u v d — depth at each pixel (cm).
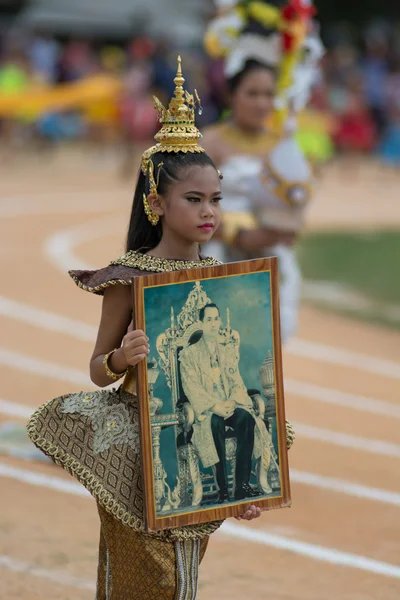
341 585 1167
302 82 1627
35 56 6303
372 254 3822
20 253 3328
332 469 1602
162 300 817
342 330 2669
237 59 1561
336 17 9356
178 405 826
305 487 1512
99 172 5478
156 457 820
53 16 7469
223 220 1484
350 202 5106
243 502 850
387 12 9338
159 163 847
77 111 5931
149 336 815
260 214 1503
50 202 4522
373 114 6194
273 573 1191
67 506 1360
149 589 844
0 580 1123
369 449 1720
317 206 4941
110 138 5800
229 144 1562
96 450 841
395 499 1479
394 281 3353
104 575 897
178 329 824
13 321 2467
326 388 2112
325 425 1850
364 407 1991
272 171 1485
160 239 877
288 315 1553
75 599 1086
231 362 844
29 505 1352
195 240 855
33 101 5378
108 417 848
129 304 854
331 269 3512
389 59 6781
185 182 839
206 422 835
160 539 837
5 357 2152
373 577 1195
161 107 860
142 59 5644
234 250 1512
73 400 859
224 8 1603
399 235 4275
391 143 6212
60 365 2114
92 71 6278
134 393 856
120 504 827
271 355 857
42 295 2747
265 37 1581
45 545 1227
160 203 854
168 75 5259
